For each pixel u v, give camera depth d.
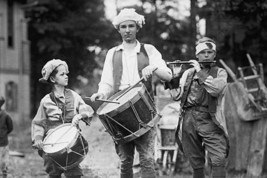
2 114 12.30
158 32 23.95
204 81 7.73
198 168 8.15
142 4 24.38
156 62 7.84
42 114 8.12
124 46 7.95
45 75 8.09
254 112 11.68
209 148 7.89
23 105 38.41
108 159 11.62
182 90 8.08
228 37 15.09
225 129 7.91
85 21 42.88
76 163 7.79
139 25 7.91
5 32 37.09
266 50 14.95
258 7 14.38
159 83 13.37
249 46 14.88
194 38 17.48
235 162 12.02
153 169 7.68
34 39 43.12
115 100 7.55
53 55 42.72
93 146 12.08
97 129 12.50
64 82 8.11
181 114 8.18
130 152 7.88
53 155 7.66
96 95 7.68
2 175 12.45
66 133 7.83
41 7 40.47
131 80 7.77
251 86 12.52
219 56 15.28
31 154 18.16
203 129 7.93
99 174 11.02
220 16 15.07
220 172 7.82
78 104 8.18
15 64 38.00
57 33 41.97
